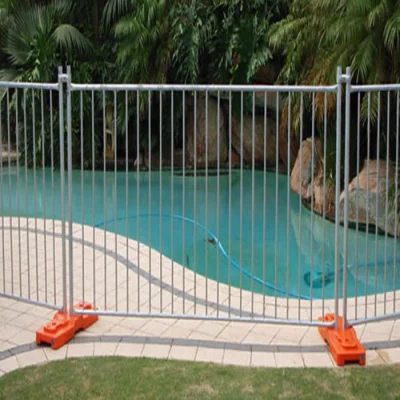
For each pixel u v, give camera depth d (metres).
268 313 4.53
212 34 12.31
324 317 4.05
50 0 13.17
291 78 9.82
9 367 3.60
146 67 12.41
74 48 12.64
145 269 5.53
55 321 4.00
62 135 3.96
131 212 9.53
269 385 3.35
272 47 11.79
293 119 9.63
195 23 12.09
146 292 4.97
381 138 8.77
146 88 3.81
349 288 6.12
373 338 4.02
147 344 3.91
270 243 7.75
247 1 12.03
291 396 3.22
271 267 6.87
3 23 12.91
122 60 12.16
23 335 4.05
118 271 5.46
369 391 3.28
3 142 13.38
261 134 12.62
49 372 3.50
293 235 8.07
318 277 6.51
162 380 3.40
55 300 4.50
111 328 4.15
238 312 4.54
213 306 4.66
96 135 12.80
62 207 4.01
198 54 12.26
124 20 12.18
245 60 12.11
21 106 12.27
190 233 8.29
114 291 5.00
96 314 4.04
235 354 3.77
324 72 8.24
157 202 10.19
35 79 12.16
